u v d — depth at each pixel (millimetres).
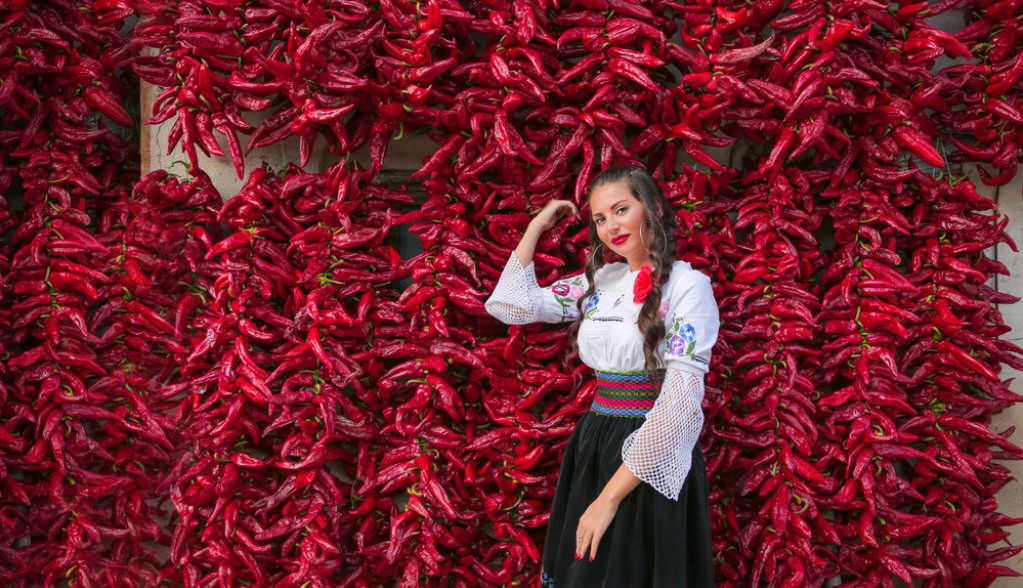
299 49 1565
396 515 1791
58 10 1755
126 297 1758
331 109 1637
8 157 1777
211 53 1683
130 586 1743
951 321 1726
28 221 1736
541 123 1799
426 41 1616
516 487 1782
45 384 1676
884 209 1755
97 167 1861
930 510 1825
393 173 1958
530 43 1736
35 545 1690
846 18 1687
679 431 1339
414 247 2014
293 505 1744
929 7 1717
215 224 1800
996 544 1913
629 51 1661
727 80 1650
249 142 1739
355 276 1732
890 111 1693
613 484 1364
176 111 1715
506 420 1749
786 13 1879
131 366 1761
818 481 1706
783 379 1750
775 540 1736
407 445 1764
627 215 1480
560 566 1525
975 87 1780
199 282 1778
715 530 1812
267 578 1770
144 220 1736
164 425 1729
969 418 1791
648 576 1451
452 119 1714
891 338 1745
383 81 1721
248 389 1690
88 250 1718
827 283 1855
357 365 1744
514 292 1660
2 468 1651
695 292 1434
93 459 1715
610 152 1701
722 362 1809
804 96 1632
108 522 1718
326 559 1718
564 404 1796
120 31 1899
